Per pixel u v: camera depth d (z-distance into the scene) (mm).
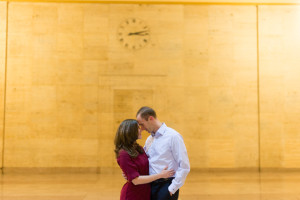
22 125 9773
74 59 10008
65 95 9914
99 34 10094
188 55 10109
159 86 10023
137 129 3189
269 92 10023
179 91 10016
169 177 3262
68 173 9602
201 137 9898
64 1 10070
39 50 9969
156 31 10148
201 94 10023
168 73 10055
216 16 10180
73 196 6336
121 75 10031
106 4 10148
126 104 9992
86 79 9984
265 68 10078
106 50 10070
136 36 10133
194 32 10164
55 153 9750
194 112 9977
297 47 10109
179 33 10148
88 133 9852
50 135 9789
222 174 9320
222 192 6703
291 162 9805
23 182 8047
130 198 3117
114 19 10133
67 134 9820
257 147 9867
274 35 10148
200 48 10125
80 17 10086
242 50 10133
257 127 9938
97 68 10023
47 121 9820
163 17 10172
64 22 10062
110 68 10031
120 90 10016
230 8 10203
